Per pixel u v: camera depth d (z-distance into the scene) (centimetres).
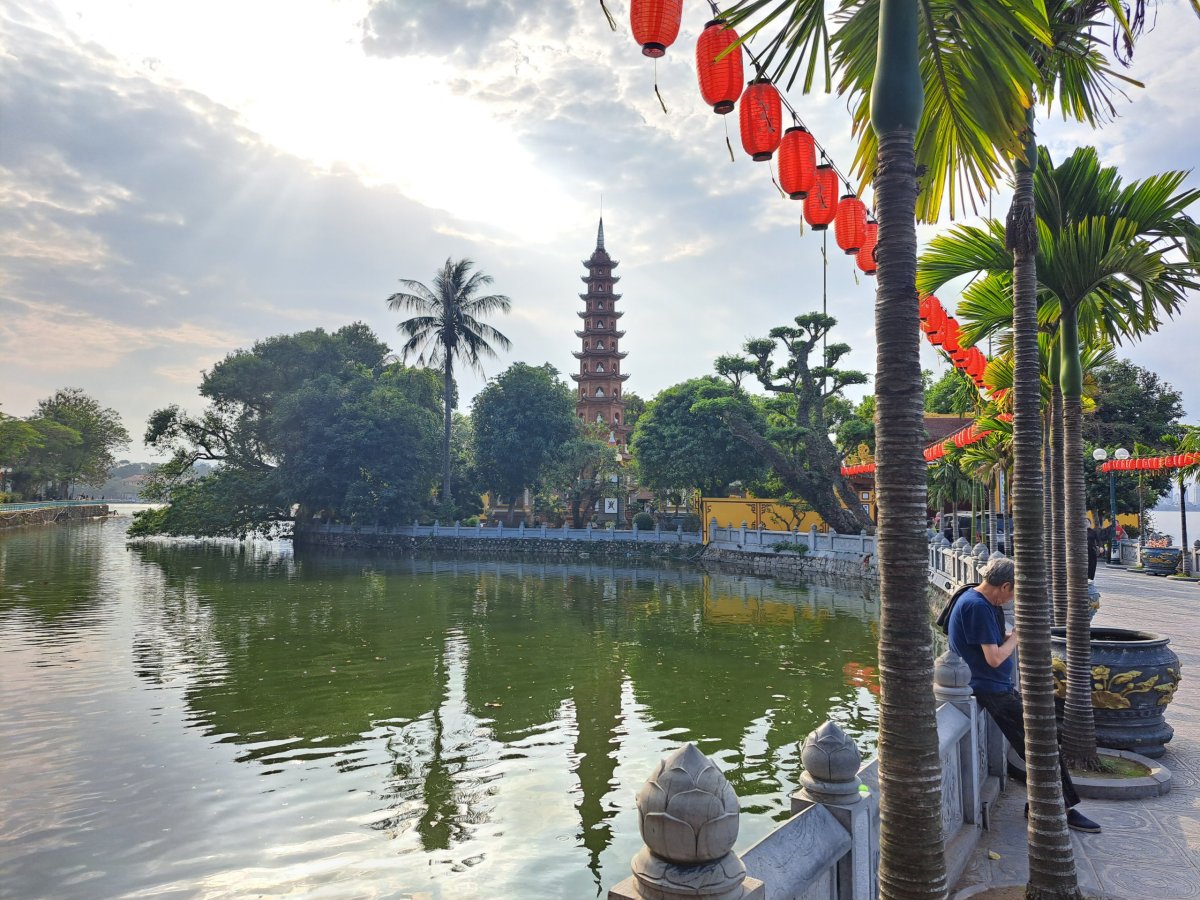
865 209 433
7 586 2912
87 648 1800
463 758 1107
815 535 3650
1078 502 592
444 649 1855
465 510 5450
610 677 1582
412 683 1529
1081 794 545
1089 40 524
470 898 729
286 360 5234
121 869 779
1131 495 3422
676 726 1255
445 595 2855
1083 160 620
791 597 2848
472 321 5153
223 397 5228
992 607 522
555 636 2030
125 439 10194
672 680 1555
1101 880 420
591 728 1248
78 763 1062
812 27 357
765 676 1588
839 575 3388
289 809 927
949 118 411
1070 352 612
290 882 758
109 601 2553
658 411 4547
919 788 238
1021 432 431
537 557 4566
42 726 1218
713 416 4222
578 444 5034
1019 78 369
